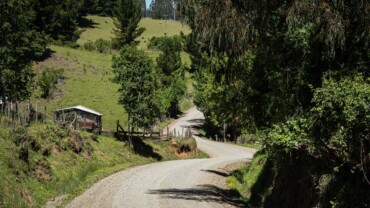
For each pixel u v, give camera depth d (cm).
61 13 9569
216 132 6981
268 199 1931
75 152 2969
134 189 2264
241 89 1834
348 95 1070
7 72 2358
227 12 1500
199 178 2970
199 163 4019
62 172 2467
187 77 9738
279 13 1493
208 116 5997
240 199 2250
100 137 3853
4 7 2373
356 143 1058
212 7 1516
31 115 3098
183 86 7938
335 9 1339
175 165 3684
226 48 1616
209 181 2878
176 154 4728
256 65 1722
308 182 1490
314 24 1396
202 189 2481
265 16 1534
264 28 1553
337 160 1251
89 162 3019
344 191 1173
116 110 6191
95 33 13288
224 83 1872
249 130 2033
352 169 1158
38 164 2253
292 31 1449
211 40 1545
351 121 1019
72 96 6406
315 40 1424
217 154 5231
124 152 3806
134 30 11100
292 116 1476
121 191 2170
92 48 9831
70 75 7362
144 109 3956
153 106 4059
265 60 1658
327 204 1264
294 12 1373
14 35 2425
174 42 11412
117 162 3469
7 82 2439
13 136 2147
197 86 6519
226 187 2698
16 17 2461
